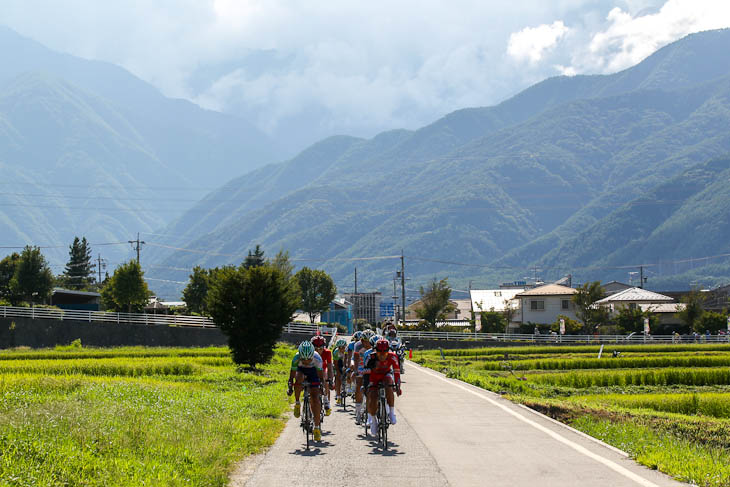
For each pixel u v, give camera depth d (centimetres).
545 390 2808
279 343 6062
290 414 1688
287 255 9481
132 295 7725
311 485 923
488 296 11194
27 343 6169
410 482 941
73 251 12044
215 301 3500
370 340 1541
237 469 1026
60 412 1246
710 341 7381
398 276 8512
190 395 1933
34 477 855
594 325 8338
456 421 1548
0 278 8312
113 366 3011
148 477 894
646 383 3262
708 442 1488
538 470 1017
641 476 976
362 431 1416
